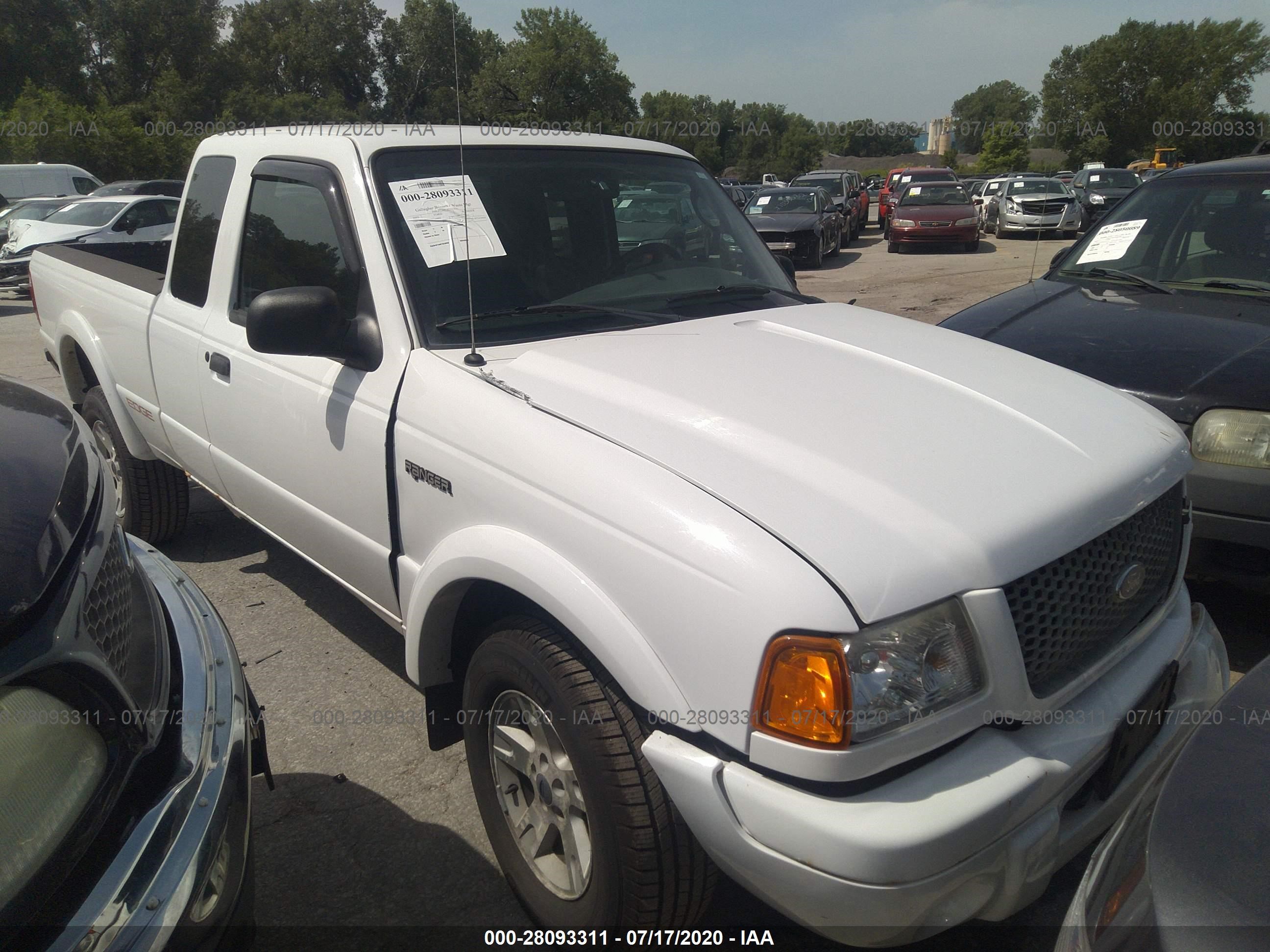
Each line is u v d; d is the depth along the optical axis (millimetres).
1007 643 1663
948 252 19375
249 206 3133
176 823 1518
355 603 3996
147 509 4336
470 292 2305
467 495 2137
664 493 1763
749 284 3188
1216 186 4590
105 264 4422
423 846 2566
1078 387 2424
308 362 2744
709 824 1641
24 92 33125
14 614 1333
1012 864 1635
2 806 1284
